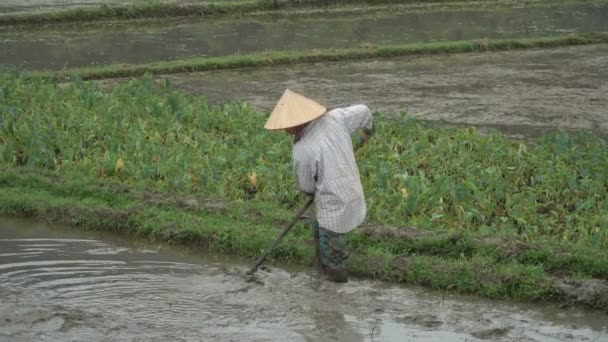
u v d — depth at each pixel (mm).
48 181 13617
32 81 19453
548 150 15406
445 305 10367
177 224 12219
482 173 13812
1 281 10797
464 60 25672
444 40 28406
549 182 13812
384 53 25766
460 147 15445
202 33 28562
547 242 11562
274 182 13508
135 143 14828
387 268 10984
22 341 9258
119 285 10773
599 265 10883
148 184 13852
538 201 13750
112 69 22406
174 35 28094
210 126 16453
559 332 9773
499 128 18016
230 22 30719
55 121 15867
